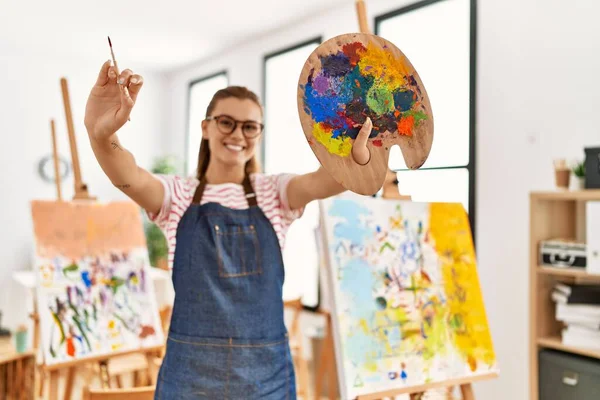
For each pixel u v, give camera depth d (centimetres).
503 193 293
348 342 176
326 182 133
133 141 602
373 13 375
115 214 244
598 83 255
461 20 329
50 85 542
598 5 255
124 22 446
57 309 212
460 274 206
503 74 294
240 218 141
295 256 473
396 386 179
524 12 284
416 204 209
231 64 523
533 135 280
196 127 584
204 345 132
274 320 141
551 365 234
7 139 519
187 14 427
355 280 185
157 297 412
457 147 324
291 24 449
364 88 114
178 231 139
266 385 136
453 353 193
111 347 216
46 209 229
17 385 277
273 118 484
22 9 417
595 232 222
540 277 242
